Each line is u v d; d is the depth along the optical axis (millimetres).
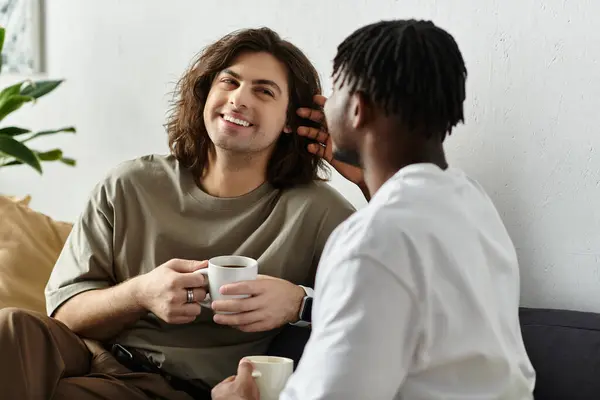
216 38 2182
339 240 1026
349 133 1114
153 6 2297
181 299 1566
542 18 1692
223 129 1712
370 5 1918
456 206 1043
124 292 1652
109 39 2406
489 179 1783
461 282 1001
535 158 1725
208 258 1769
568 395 1485
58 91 2553
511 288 1099
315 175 1834
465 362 1007
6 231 2053
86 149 2521
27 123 2658
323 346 977
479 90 1780
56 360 1533
